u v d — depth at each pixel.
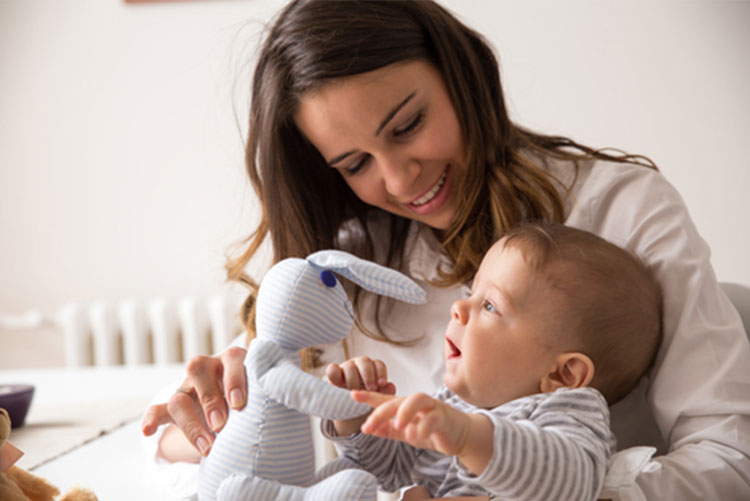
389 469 0.83
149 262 2.38
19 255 2.44
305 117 0.96
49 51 2.39
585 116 2.13
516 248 0.83
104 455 1.05
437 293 1.11
